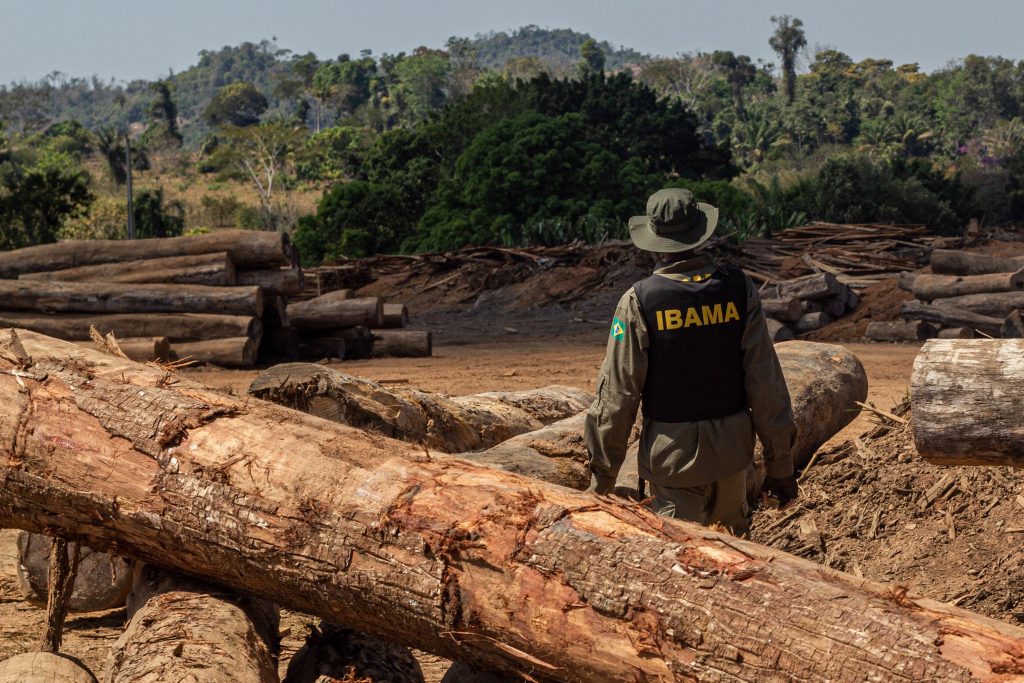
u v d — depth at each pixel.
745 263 24.94
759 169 88.00
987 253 26.33
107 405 3.21
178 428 3.10
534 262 27.33
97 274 13.54
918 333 15.78
